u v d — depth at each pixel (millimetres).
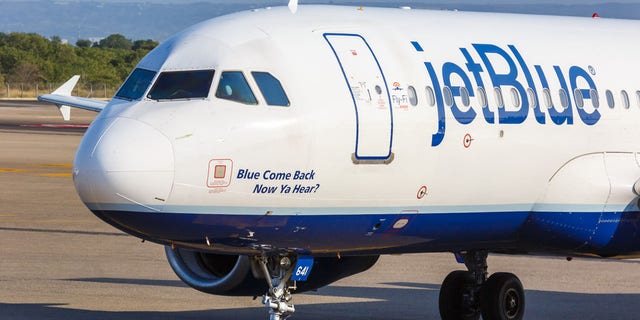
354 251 43812
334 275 46844
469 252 49906
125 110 39969
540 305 56188
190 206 38781
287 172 40156
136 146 38219
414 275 64750
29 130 188000
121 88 41719
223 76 40438
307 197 40781
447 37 46312
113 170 37969
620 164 49062
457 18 48188
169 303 54625
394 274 64938
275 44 41719
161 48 42375
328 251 42938
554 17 52219
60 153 146875
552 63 48469
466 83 45031
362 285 61281
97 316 50625
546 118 46938
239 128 39500
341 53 42625
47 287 58188
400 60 43844
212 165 38812
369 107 41906
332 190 41250
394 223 43281
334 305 55250
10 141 163500
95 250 71500
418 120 43125
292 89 40812
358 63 42656
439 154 43781
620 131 49344
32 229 80375
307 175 40594
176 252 46531
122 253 70500
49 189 107312
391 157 42438
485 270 50375
